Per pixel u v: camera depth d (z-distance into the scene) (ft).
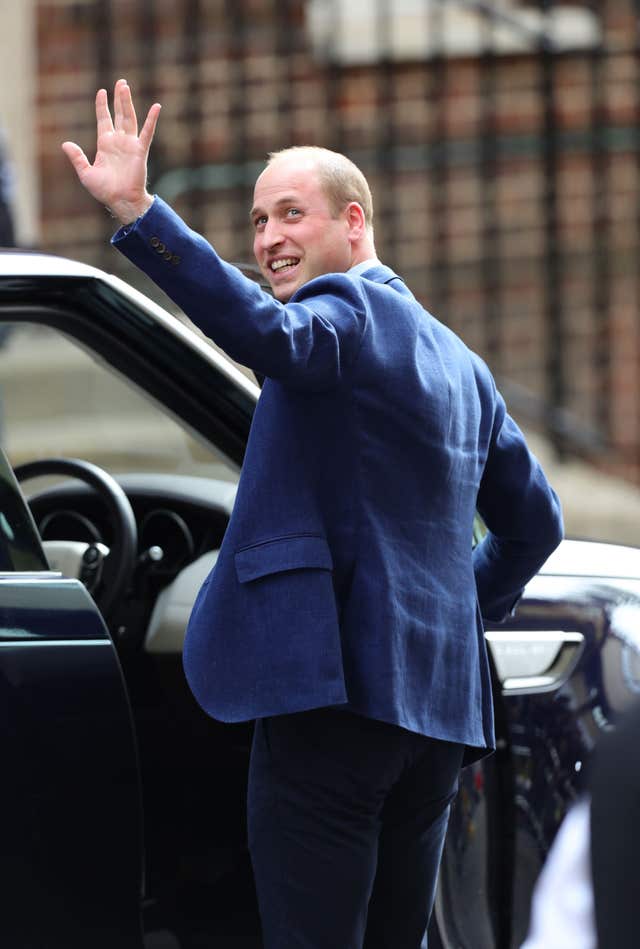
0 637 33.78
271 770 32.91
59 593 34.78
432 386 33.04
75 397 86.94
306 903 32.89
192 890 40.60
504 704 39.91
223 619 32.58
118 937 34.68
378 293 33.04
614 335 103.81
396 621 32.35
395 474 32.68
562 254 103.45
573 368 103.86
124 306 38.42
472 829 39.22
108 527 46.32
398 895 34.78
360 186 34.73
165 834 40.83
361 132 103.50
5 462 35.53
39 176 104.01
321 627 31.76
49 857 33.86
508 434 36.60
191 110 103.30
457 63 103.45
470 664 34.06
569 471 101.24
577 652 41.09
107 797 34.37
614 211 103.55
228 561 32.73
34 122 103.91
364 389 32.19
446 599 33.47
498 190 103.55
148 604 41.93
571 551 44.09
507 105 103.24
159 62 103.55
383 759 32.68
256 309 30.58
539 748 40.16
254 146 103.60
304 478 32.32
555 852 39.83
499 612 38.60
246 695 32.07
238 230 103.76
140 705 41.37
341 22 103.24
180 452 52.85
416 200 103.76
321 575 31.96
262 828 33.12
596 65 102.53
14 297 37.45
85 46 103.65
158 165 102.83
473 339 103.91
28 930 33.76
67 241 104.58
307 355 31.04
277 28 103.40
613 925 37.88
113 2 103.30
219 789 40.60
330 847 32.71
